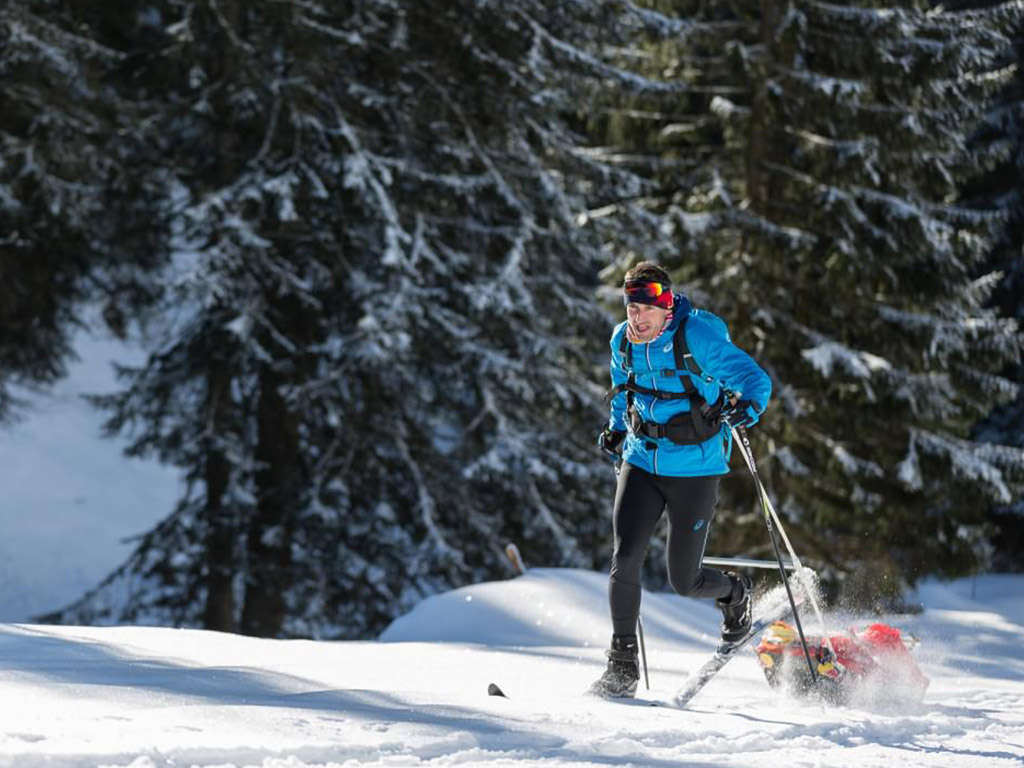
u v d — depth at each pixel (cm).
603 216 1902
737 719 522
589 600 1054
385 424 1850
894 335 1917
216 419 1795
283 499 1814
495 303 1717
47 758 342
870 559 1884
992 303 2434
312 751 385
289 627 1755
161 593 1988
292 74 1739
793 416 1834
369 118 1858
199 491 3152
